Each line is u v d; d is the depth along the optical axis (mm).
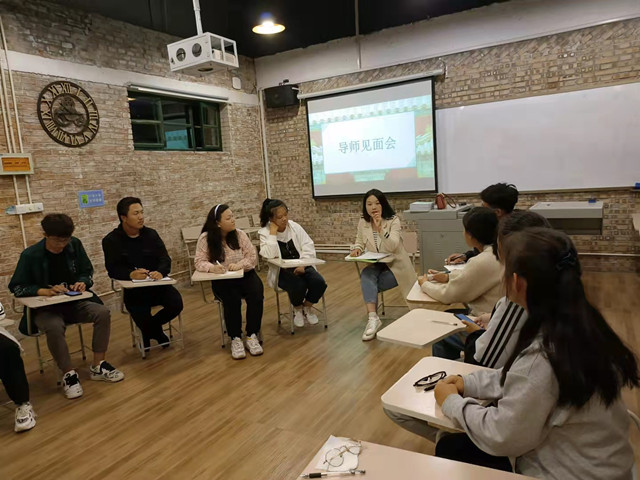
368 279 3904
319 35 5785
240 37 5617
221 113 6656
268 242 3789
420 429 1729
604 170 5109
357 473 1054
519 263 1074
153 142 5652
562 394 996
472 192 5906
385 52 6195
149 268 3602
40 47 4324
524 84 5391
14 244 4164
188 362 3447
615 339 1046
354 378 3023
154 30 5449
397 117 6207
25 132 4223
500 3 5367
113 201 5027
